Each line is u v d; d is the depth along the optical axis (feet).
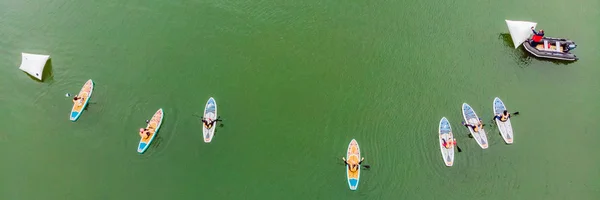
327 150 107.76
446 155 106.01
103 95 115.75
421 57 121.60
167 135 109.50
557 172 104.73
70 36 126.11
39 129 111.14
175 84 117.70
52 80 118.42
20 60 121.60
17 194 103.91
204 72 119.65
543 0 130.72
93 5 131.54
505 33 124.77
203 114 112.27
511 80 117.39
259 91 116.67
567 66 119.03
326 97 115.55
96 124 111.45
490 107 113.39
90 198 103.40
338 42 124.47
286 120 112.06
